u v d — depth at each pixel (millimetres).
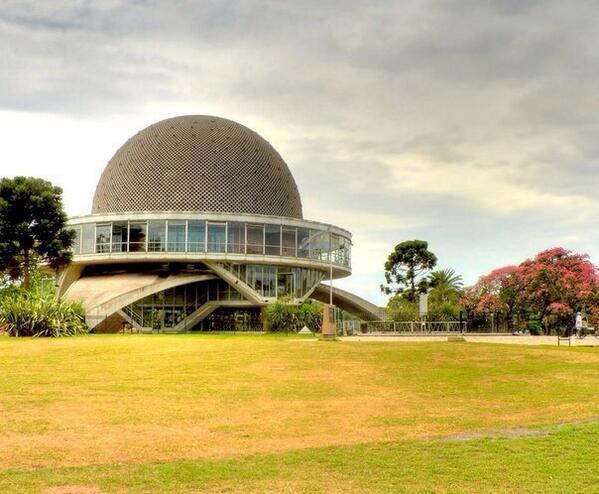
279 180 60719
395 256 73000
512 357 21109
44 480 7621
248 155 59062
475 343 27641
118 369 18094
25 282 40094
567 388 15172
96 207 60531
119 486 7359
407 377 16859
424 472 7863
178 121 60719
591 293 38812
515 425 10867
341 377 16781
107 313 42531
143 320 49969
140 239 50438
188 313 51781
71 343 26172
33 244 39812
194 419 11453
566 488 7219
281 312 46375
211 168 56875
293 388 15008
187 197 55719
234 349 23438
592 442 9258
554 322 40625
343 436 10109
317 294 61375
